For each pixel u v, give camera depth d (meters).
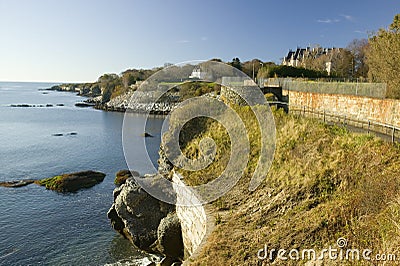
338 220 6.74
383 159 7.93
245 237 7.75
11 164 27.00
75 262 12.89
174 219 12.45
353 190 7.51
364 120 12.90
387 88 12.38
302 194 8.45
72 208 17.98
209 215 9.31
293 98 18.86
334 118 14.18
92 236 14.95
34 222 16.17
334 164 8.70
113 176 23.77
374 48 14.80
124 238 14.80
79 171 24.86
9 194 19.95
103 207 18.17
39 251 13.61
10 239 14.48
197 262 7.43
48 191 20.61
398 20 13.02
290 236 7.01
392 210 6.11
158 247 13.18
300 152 10.09
